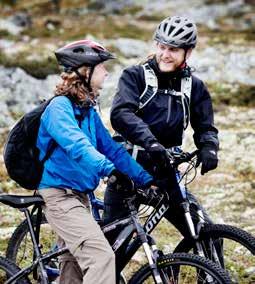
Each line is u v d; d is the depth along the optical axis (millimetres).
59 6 74375
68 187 12984
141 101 13594
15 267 14008
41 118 12594
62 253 13438
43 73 39156
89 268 12492
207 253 13570
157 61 13562
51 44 51469
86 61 12555
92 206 14477
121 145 13414
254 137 30844
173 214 14156
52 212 12961
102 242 12617
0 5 75875
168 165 13008
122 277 14094
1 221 21719
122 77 13648
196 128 14234
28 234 16531
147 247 12844
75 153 12102
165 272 12859
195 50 49750
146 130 13047
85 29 59125
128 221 13297
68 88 12594
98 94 13047
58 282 13633
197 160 13766
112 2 74875
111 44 50000
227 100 37594
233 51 49125
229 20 67875
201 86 14055
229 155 28953
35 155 12953
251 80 41594
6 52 44125
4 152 13070
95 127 13180
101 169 12008
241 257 18734
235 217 23000
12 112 34031
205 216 14469
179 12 70938
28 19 61031
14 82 37406
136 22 66062
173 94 13641
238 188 25516
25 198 13266
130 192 12664
